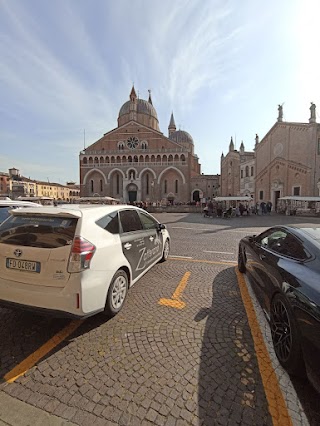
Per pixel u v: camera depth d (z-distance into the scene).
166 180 51.03
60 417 1.93
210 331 3.17
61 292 2.85
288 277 2.71
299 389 2.24
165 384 2.28
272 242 3.93
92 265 3.02
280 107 33.22
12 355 2.67
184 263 6.42
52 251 2.93
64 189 93.88
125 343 2.91
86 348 2.81
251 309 3.78
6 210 6.82
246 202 36.97
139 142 51.81
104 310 3.40
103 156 51.69
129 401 2.09
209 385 2.27
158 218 23.48
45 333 3.10
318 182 28.94
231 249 8.45
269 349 2.83
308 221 20.20
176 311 3.71
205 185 55.69
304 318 2.19
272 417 1.94
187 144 62.12
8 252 3.11
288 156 31.62
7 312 3.62
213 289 4.58
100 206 3.92
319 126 28.86
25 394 2.15
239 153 44.56
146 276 5.30
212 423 1.89
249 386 2.26
